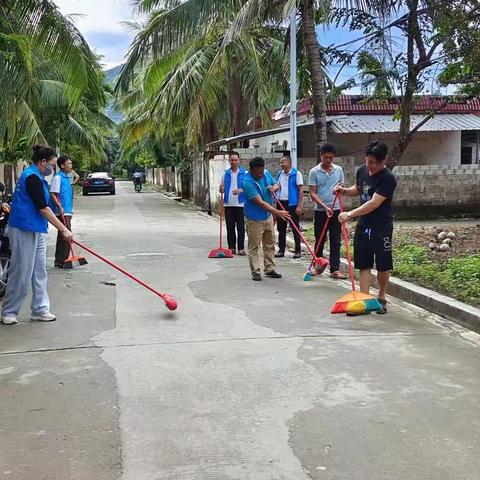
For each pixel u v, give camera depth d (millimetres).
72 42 12445
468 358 5430
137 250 12242
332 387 4711
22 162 29359
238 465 3533
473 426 4055
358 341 5910
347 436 3896
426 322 6656
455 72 11711
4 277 7695
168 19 15594
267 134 17875
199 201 26016
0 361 5340
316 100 12484
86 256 11445
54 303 7535
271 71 20656
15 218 6352
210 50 20312
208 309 7180
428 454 3670
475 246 10742
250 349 5633
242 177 11492
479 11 11297
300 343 5828
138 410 4289
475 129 20781
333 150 9195
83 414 4230
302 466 3523
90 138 32594
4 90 11586
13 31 11445
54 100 23781
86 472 3467
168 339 5957
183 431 3961
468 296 7086
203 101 19859
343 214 6840
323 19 12547
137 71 24062
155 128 25203
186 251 12086
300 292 8180
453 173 18391
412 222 17516
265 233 9180
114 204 28266
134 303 7504
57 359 5383
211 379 4871
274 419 4141
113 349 5648
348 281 9000
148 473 3449
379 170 6793
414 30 12383
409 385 4770
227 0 15117
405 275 8438
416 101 15531
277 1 12391
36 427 4043
